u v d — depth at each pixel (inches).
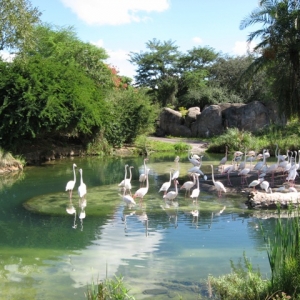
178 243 358.0
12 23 909.8
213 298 245.8
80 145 1211.9
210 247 346.3
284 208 478.3
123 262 313.1
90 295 251.0
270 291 229.0
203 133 1680.6
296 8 869.8
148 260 316.8
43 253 338.3
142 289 261.1
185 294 252.4
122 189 635.5
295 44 851.4
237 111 1593.3
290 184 588.4
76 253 336.8
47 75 1019.3
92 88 1184.8
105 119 1170.6
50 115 960.9
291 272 229.1
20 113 949.2
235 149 1196.5
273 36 864.3
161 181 710.5
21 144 1010.1
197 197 559.2
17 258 326.6
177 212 473.4
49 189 646.5
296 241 240.5
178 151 1317.7
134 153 1263.5
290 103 900.6
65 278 283.1
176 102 2276.1
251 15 906.7
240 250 337.1
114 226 418.0
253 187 591.2
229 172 697.6
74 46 1456.7
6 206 524.7
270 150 1107.9
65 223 433.7
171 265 304.8
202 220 435.2
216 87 2134.6
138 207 501.7
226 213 464.1
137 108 1343.5
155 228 407.5
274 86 935.0
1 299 250.1
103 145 1233.4
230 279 265.4
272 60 916.6
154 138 1638.8
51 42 1433.3
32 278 284.2
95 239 374.0
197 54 2455.7
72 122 1048.2
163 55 2472.9
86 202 537.6
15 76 952.3
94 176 788.0
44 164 992.9
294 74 881.5
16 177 781.3
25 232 402.3
